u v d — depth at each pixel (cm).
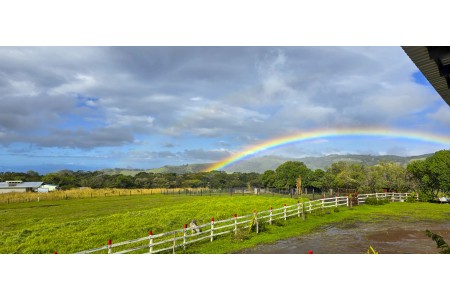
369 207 3103
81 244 1591
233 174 8950
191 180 8438
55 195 4850
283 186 6606
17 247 1534
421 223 2145
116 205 3653
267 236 1700
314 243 1528
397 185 4328
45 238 1716
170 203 3778
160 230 1908
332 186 5500
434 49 728
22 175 8238
